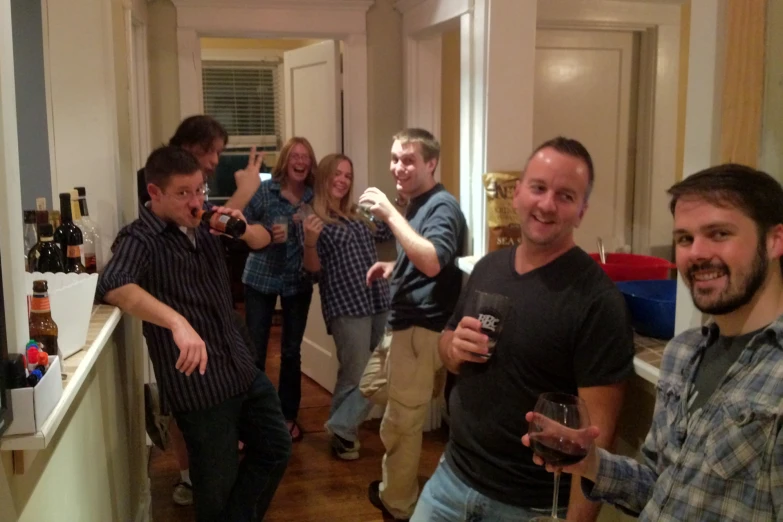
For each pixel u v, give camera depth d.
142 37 3.32
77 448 1.55
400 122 3.77
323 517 2.74
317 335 4.12
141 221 2.00
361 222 3.28
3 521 1.03
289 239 3.31
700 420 1.03
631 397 1.65
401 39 3.68
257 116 6.06
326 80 3.84
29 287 1.52
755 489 0.94
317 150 4.02
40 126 2.16
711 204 0.98
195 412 2.10
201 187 2.04
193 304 2.06
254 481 2.34
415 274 2.60
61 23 2.12
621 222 3.66
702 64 1.38
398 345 2.64
